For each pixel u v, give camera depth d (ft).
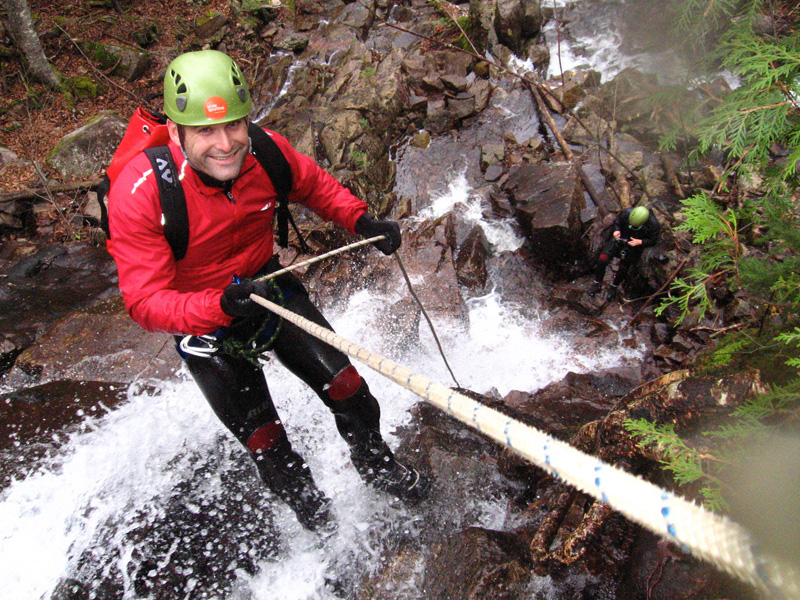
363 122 27.22
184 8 36.14
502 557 9.00
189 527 11.14
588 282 22.09
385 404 14.39
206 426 13.79
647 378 16.93
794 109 8.43
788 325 8.62
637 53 31.48
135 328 17.51
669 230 21.40
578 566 8.90
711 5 10.60
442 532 10.35
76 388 15.51
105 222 7.87
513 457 11.17
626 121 27.68
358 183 25.21
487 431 2.88
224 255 8.57
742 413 6.95
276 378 15.07
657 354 18.03
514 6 32.27
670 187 24.20
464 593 8.70
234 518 11.29
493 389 16.26
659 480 8.57
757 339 8.70
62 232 24.30
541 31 34.42
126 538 11.00
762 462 6.50
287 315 6.12
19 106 28.96
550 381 18.24
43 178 25.27
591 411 14.26
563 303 21.38
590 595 8.60
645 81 28.30
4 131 28.19
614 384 16.57
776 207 9.14
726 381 7.50
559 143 27.40
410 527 10.48
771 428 6.72
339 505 10.96
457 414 3.10
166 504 11.67
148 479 12.30
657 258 20.47
